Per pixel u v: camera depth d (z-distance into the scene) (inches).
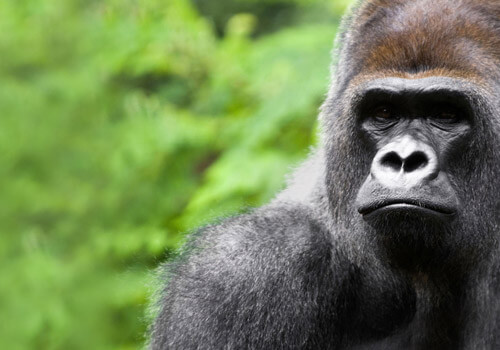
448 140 771.4
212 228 913.5
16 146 1729.8
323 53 1523.1
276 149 1496.1
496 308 795.4
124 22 1685.5
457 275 794.2
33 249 1635.1
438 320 818.2
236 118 1556.3
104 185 1679.4
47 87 1753.2
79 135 1722.4
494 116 780.0
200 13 2257.6
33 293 1617.9
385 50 800.3
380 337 852.6
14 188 1716.3
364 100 787.4
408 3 828.0
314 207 874.8
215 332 840.3
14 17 1777.8
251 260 857.5
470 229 773.9
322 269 850.1
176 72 1624.0
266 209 917.2
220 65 1596.9
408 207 725.3
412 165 742.5
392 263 783.1
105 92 1744.6
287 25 2172.7
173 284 886.4
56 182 1716.3
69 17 1765.5
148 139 1576.0
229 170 1412.4
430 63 783.1
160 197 1608.0
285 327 841.5
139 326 1080.2
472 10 814.5
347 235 818.2
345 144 808.9
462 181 774.5
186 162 1616.6
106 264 1605.6
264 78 1549.0
